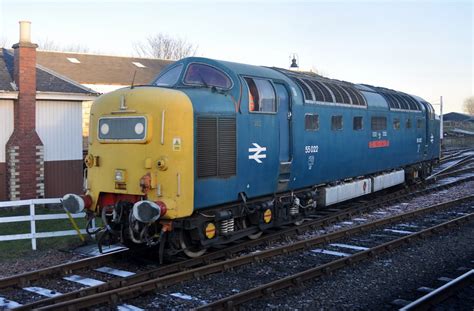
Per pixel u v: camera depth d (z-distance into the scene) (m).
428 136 20.52
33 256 9.38
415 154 19.03
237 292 7.34
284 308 6.71
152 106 8.08
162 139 7.94
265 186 10.03
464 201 15.88
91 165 8.87
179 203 7.94
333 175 12.90
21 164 14.40
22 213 13.72
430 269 8.51
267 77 10.40
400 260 9.09
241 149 9.27
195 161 8.21
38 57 28.39
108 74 28.50
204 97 8.57
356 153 14.09
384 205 15.63
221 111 8.80
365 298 7.10
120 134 8.43
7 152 14.44
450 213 14.05
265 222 10.15
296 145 11.05
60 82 16.11
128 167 8.30
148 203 7.54
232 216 9.20
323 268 8.12
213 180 8.60
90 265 8.50
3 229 11.59
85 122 23.67
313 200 12.12
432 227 11.29
